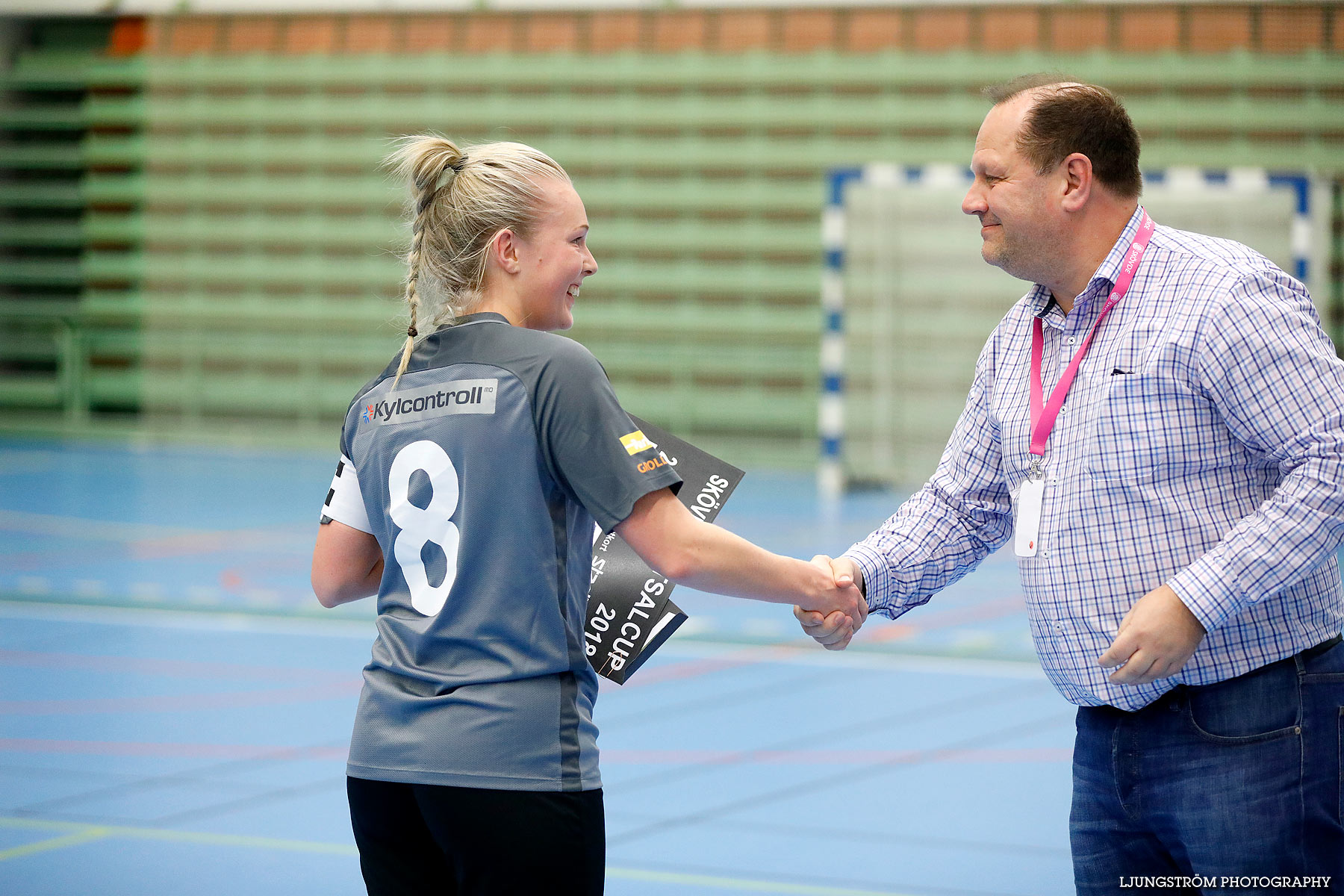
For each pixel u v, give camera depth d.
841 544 17.89
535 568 3.65
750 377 28.53
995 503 4.53
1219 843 3.81
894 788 8.36
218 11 31.22
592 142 29.70
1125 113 4.01
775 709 10.46
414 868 3.78
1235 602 3.60
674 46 29.09
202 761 8.87
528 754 3.56
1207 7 26.44
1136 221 4.00
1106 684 3.93
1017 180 3.98
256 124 31.12
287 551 17.72
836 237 23.45
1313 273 21.55
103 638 12.76
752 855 7.14
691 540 3.73
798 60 28.50
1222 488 3.81
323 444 30.84
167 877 6.76
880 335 24.06
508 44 29.86
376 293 30.78
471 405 3.71
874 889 6.62
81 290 32.38
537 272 3.89
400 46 30.42
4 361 32.41
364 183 30.69
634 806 8.02
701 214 29.33
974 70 27.61
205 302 31.77
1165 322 3.80
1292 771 3.78
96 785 8.30
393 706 3.68
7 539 18.48
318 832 7.48
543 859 3.55
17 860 6.97
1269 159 26.38
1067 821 7.69
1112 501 3.86
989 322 23.69
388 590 3.86
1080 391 3.95
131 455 28.84
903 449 24.22
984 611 14.70
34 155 32.19
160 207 31.77
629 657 4.27
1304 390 3.64
